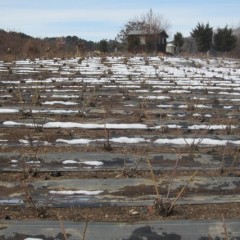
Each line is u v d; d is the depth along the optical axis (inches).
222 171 180.1
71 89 364.2
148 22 1611.7
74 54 762.8
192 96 351.3
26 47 861.8
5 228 130.6
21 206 146.8
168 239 128.3
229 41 1667.1
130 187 163.8
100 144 213.2
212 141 220.7
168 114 281.3
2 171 176.6
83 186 163.3
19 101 310.3
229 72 555.8
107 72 494.9
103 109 290.7
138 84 405.4
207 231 131.1
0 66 518.0
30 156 190.4
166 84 414.6
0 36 986.7
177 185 164.7
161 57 756.6
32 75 444.5
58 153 193.8
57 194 157.9
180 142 218.8
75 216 140.5
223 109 302.5
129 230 130.9
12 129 234.7
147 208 146.1
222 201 152.9
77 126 242.5
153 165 187.5
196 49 1779.0
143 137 225.0
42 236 128.2
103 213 142.9
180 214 142.4
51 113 273.3
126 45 1541.6
